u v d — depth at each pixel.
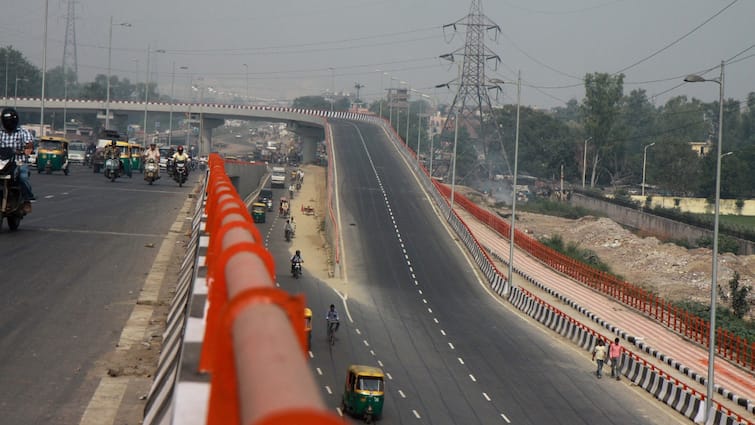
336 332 47.50
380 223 93.56
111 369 16.88
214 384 3.67
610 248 103.19
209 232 11.17
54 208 47.00
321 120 198.00
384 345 45.62
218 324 3.62
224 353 3.48
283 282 64.12
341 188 113.31
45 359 17.62
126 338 19.67
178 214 47.94
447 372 40.91
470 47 165.50
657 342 53.56
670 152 161.00
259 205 104.56
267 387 2.51
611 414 36.09
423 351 45.06
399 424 31.91
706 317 61.91
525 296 59.88
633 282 83.62
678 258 92.25
